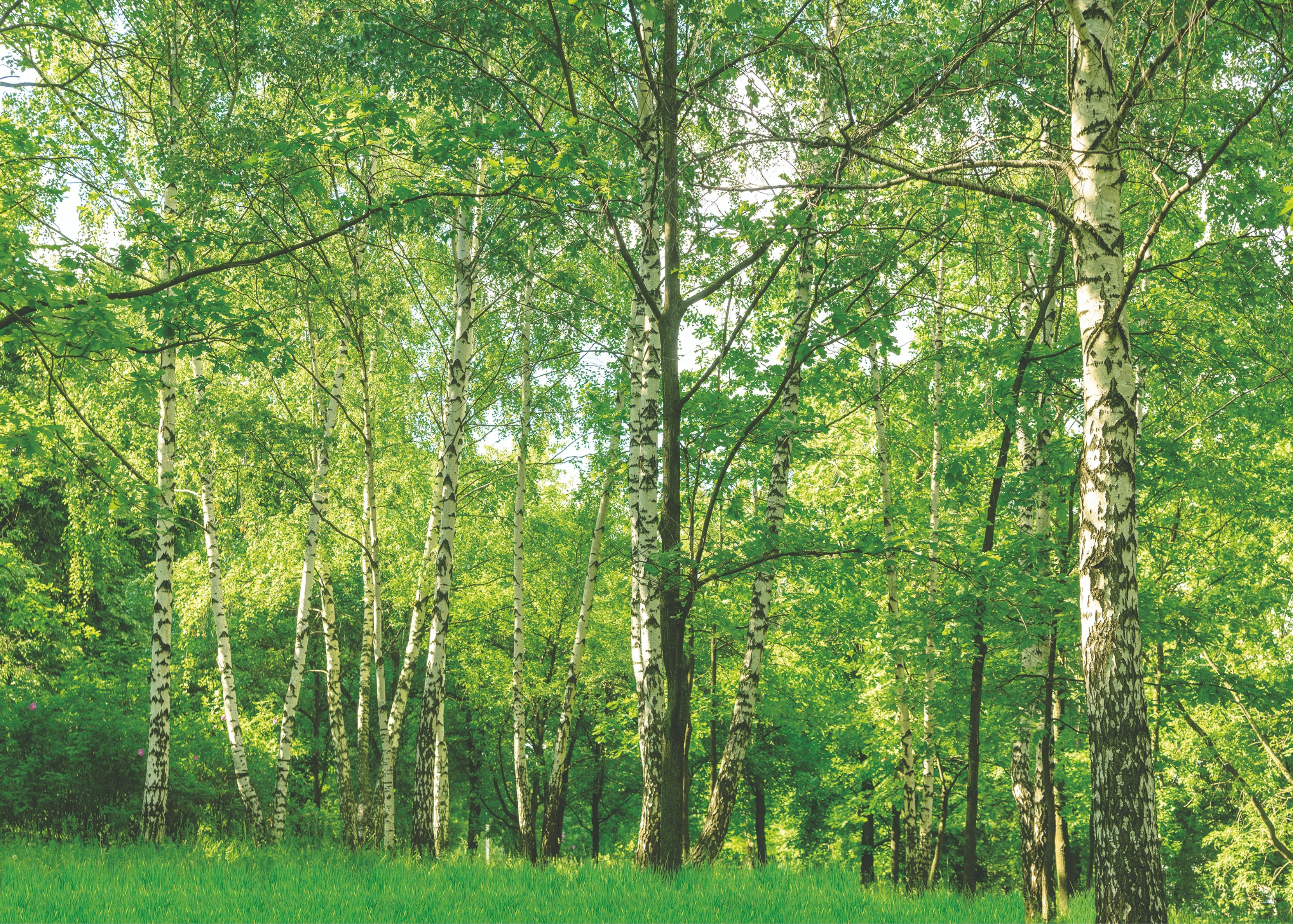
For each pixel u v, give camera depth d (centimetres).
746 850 2942
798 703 2128
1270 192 930
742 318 1098
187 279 739
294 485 1633
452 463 1501
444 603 1509
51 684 1891
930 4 1057
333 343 1670
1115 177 701
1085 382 692
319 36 1263
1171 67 818
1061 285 1123
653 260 1118
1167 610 1212
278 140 1125
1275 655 1694
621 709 2570
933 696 1462
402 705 1738
